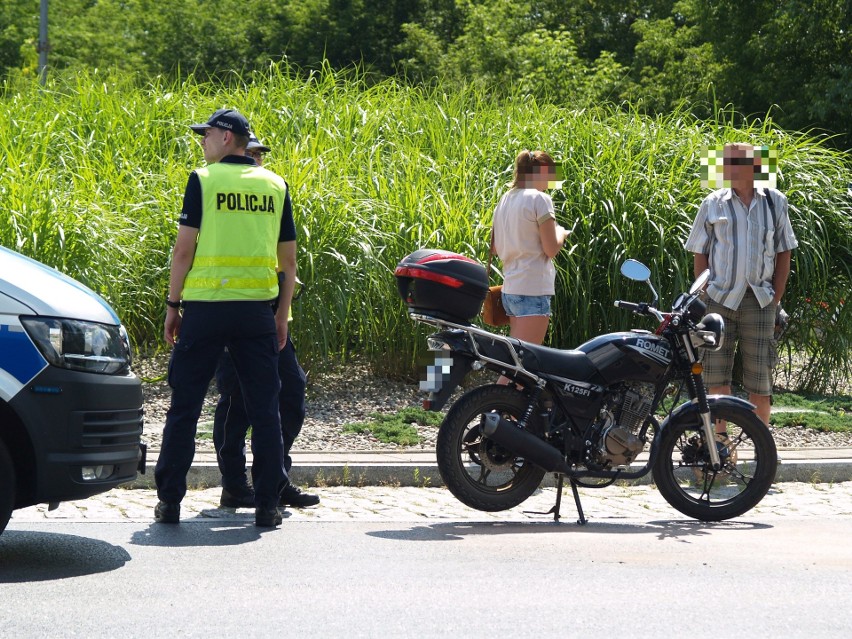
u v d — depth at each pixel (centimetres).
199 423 3219
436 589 1783
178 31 14775
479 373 3775
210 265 2258
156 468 2309
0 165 3819
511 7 12825
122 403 1991
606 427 2378
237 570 1898
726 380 2923
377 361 3744
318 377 3653
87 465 1919
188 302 2270
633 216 3881
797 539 2242
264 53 14288
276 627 1561
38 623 1563
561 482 2403
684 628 1584
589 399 2381
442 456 2323
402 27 13438
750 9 10131
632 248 3844
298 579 1841
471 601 1712
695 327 2427
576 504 2411
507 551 2083
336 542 2142
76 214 3538
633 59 12125
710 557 2055
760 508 2597
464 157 4134
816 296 4034
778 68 9856
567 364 2370
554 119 4484
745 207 2845
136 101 4622
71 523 2298
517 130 4312
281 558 1995
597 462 2383
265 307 2297
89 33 15375
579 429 2384
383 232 3709
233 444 2458
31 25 15950
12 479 1864
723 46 10219
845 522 2438
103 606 1658
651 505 2622
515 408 2362
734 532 2319
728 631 1574
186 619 1595
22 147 4159
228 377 2438
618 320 3872
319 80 4922
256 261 2275
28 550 2044
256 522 2289
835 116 9281
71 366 1909
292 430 2500
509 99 4803
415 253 2361
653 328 3866
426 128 4469
